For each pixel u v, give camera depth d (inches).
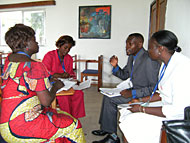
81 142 48.6
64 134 45.6
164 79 49.6
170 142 33.9
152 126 46.8
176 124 33.3
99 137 79.7
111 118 70.8
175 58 46.6
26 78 40.4
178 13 90.7
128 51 66.7
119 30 172.6
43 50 190.5
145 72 64.5
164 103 52.0
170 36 46.2
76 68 177.3
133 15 168.2
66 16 180.1
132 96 64.7
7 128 40.7
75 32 181.2
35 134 41.9
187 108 39.5
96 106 121.4
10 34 41.7
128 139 48.5
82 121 97.1
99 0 171.5
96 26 175.6
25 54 43.2
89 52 181.6
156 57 49.1
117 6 169.2
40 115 43.1
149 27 165.9
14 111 40.4
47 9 182.5
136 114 50.5
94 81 183.8
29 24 189.8
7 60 44.1
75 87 70.0
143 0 164.6
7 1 190.4
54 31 185.2
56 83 50.8
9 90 40.8
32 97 42.5
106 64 180.2
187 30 87.9
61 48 80.0
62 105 76.0
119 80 180.9
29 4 181.9
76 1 175.5
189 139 32.3
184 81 42.6
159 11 121.3
